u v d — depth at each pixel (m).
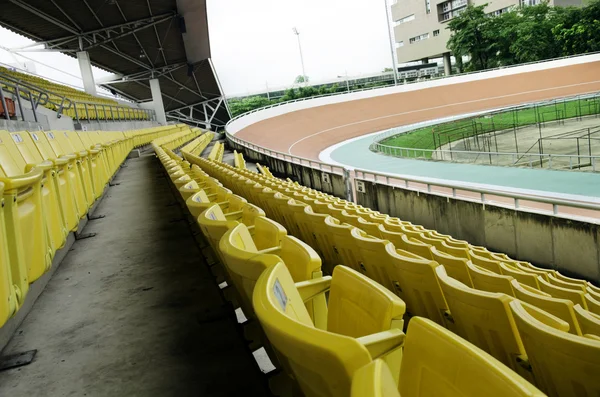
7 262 2.36
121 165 15.39
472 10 64.69
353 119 47.12
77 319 3.10
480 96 49.84
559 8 60.94
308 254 1.82
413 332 1.10
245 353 2.41
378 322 1.35
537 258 8.78
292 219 5.31
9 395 2.21
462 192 16.66
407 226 8.38
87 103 20.83
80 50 32.25
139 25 31.73
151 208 7.37
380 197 13.20
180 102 60.75
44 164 3.50
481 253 6.75
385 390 0.66
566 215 8.26
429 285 2.81
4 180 2.40
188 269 4.00
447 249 5.64
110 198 8.86
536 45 59.03
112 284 3.79
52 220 3.68
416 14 83.75
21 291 2.55
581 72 49.94
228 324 2.79
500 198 14.93
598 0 56.19
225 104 63.50
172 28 33.78
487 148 30.61
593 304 4.03
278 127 44.22
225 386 2.11
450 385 0.96
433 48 81.50
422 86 51.66
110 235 5.70
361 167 26.02
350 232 3.82
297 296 1.36
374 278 3.65
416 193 11.61
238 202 3.88
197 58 42.16
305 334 0.84
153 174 12.27
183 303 3.20
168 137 24.53
